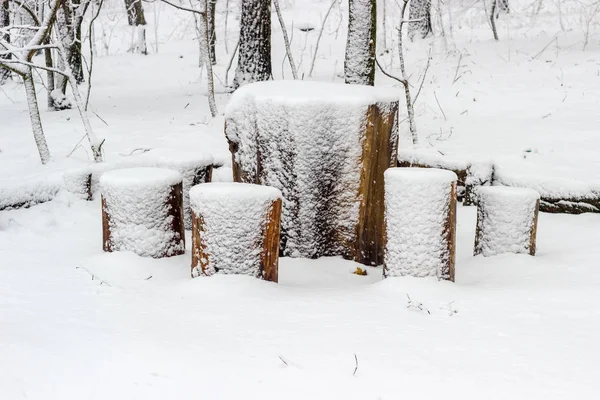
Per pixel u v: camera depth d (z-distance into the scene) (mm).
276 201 5516
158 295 5199
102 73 21766
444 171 5664
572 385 3568
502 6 24016
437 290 5293
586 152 9344
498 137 10391
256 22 15031
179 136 11047
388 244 5652
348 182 6594
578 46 16938
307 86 6953
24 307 4820
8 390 3467
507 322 4551
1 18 17969
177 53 26172
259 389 3535
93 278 5637
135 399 3434
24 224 7715
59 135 11359
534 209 6578
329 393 3486
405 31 24391
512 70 14836
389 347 4078
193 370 3730
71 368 3725
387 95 6680
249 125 6766
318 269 6402
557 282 5609
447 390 3514
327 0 33656
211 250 5438
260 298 5055
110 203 6266
